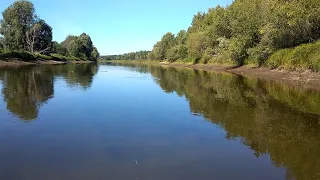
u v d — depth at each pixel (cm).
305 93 1977
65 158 789
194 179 677
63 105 1524
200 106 1552
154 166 748
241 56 4862
